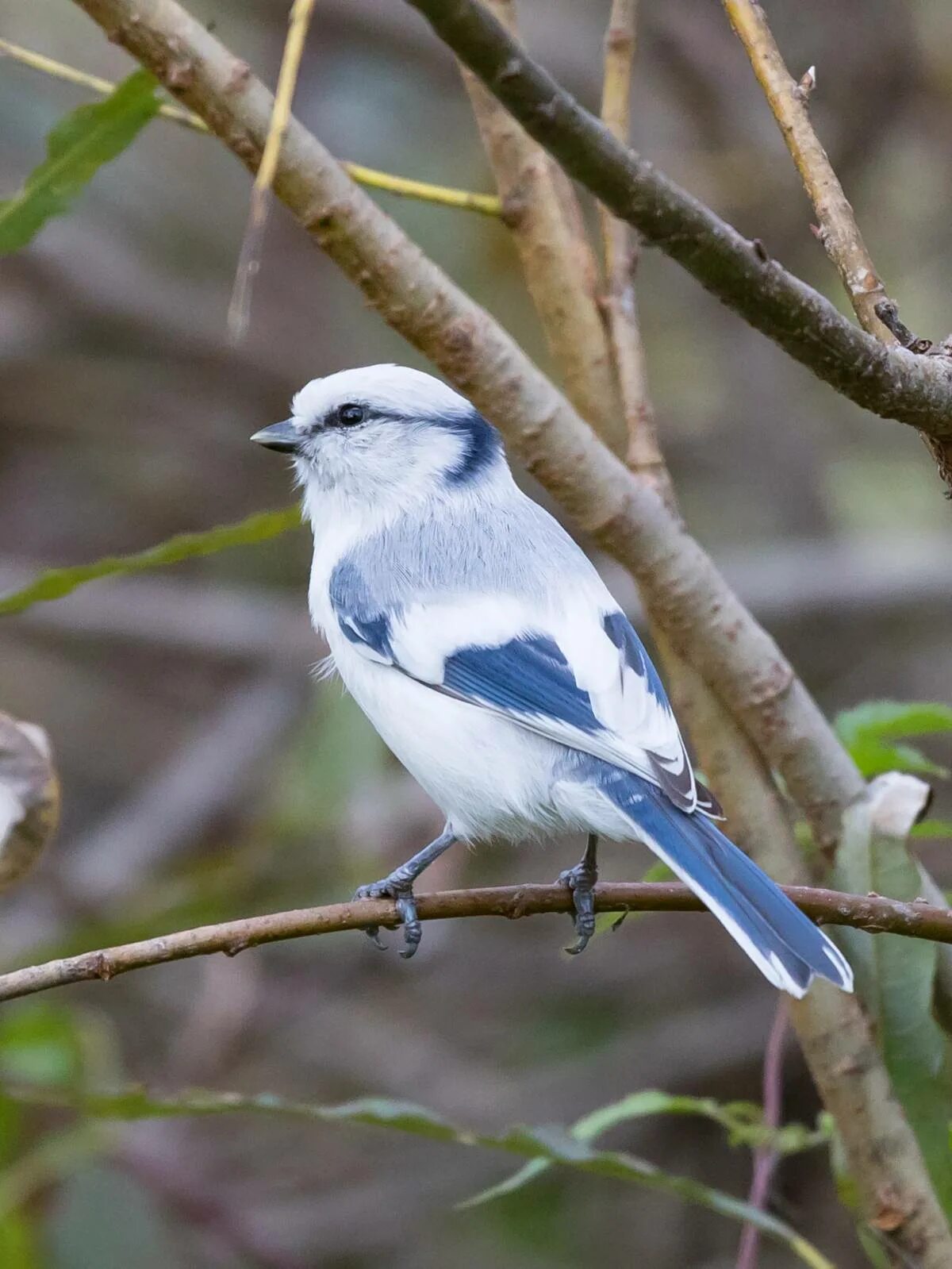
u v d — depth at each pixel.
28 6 14.28
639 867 12.67
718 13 14.24
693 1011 12.45
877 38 13.79
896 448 14.74
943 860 12.37
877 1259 6.29
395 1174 11.95
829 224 5.76
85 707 14.52
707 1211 11.43
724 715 6.59
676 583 6.27
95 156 5.94
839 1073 6.27
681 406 14.89
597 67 14.38
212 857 11.98
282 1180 11.88
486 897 5.95
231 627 13.93
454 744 6.63
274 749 13.52
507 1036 12.61
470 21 4.30
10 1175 8.30
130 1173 10.70
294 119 5.48
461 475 7.72
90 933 10.36
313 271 15.15
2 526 14.81
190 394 15.12
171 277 15.09
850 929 6.32
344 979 12.81
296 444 7.91
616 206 4.72
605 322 7.01
